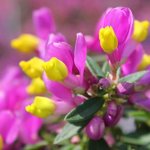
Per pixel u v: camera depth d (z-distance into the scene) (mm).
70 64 102
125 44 103
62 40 105
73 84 103
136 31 112
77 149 115
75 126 102
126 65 112
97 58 122
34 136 128
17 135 128
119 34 102
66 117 98
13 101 134
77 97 106
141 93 112
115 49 103
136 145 113
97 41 122
